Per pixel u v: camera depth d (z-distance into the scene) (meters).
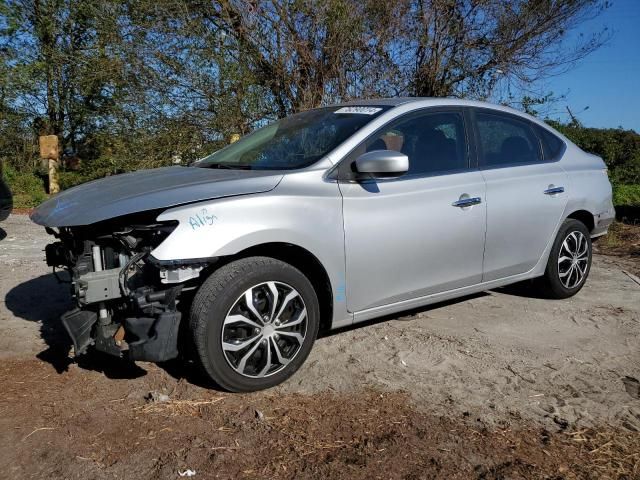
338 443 3.02
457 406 3.42
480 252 4.57
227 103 10.49
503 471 2.80
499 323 4.83
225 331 3.38
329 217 3.74
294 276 3.58
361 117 4.30
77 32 14.84
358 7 10.53
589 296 5.68
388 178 4.05
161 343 3.28
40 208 3.95
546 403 3.49
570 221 5.37
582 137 13.55
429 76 11.42
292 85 10.80
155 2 10.23
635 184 13.77
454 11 11.27
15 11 14.80
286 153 4.20
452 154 4.54
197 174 3.96
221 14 10.52
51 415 3.25
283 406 3.38
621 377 3.87
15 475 2.72
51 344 4.29
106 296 3.36
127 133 10.98
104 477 2.71
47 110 15.69
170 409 3.32
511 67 11.72
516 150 5.04
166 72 10.50
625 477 2.79
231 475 2.74
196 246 3.26
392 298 4.13
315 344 4.29
